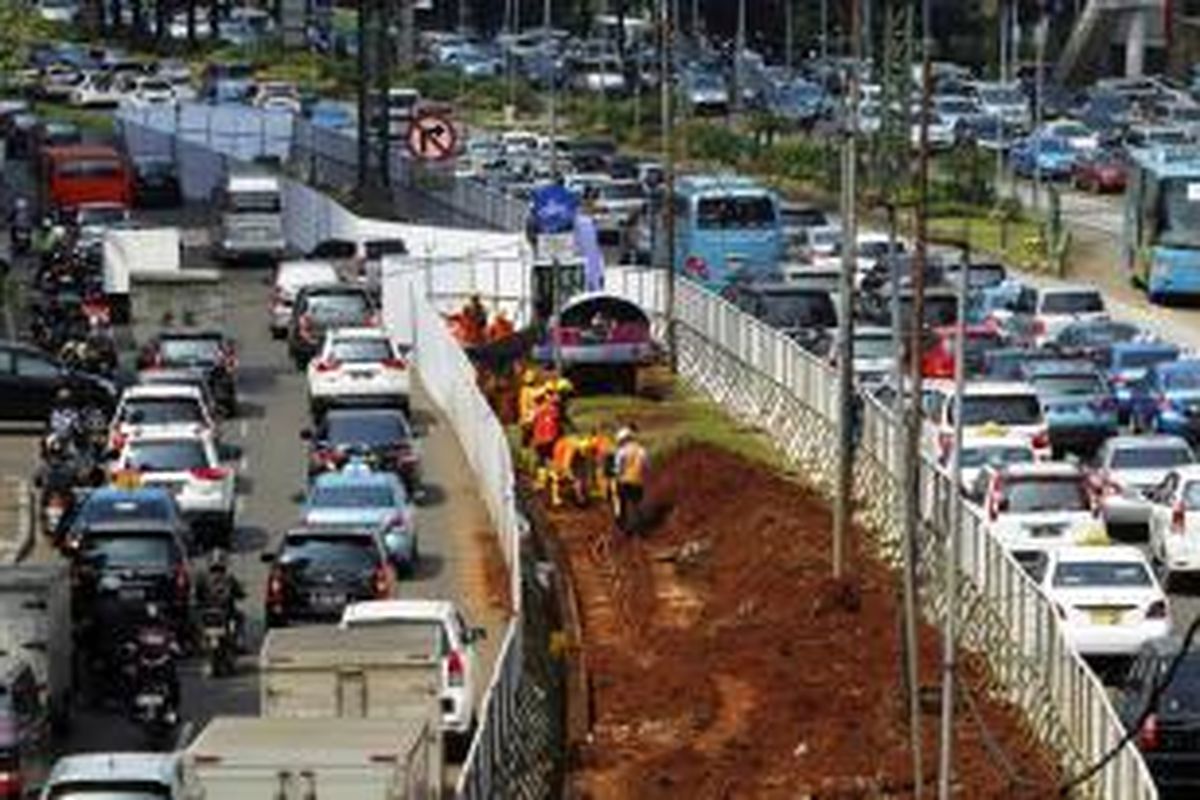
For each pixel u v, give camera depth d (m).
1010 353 144.88
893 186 141.75
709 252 188.62
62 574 86.88
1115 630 91.88
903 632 89.00
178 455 118.38
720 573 115.25
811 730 89.44
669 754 88.00
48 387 143.38
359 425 128.50
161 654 87.12
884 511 113.06
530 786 79.81
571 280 165.75
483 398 132.25
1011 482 105.94
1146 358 147.25
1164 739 75.50
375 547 98.56
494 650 94.50
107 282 178.75
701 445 135.00
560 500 131.75
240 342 175.00
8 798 75.50
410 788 64.69
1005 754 83.50
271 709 75.31
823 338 149.12
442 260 178.12
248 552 116.94
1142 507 114.81
